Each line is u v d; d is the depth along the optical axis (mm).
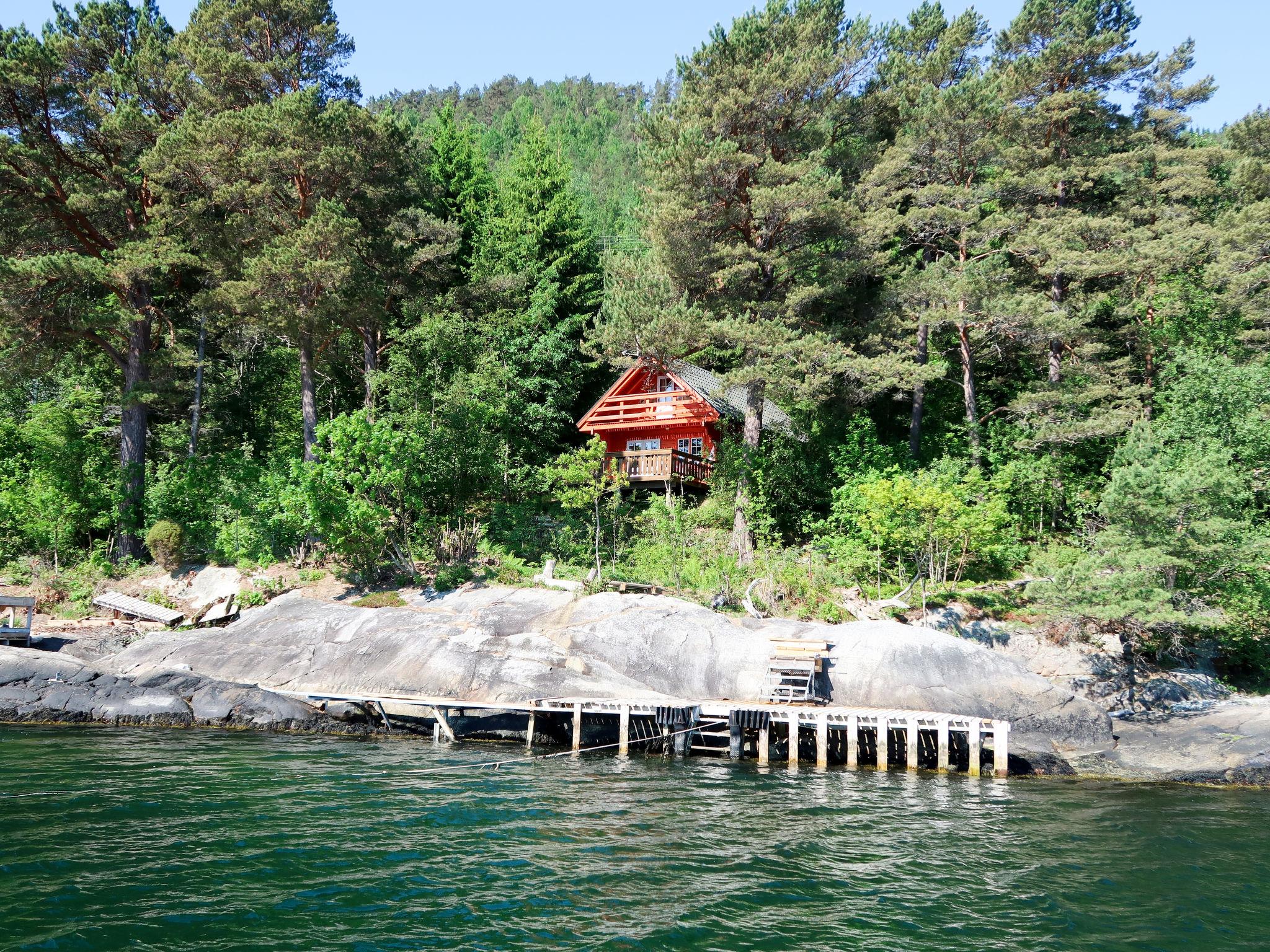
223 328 35406
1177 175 32875
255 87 33000
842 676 21469
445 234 35875
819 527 30641
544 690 21672
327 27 33406
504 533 32281
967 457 32781
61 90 30484
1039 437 29469
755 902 10391
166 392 33781
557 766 18703
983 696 20797
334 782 16219
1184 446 26141
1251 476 25328
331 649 23953
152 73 31984
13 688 22188
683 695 21891
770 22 31109
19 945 8578
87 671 22922
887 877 11438
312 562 30703
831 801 15789
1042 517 30734
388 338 37938
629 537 32781
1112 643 23578
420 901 10164
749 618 24812
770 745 21078
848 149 32156
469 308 39219
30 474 32562
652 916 9867
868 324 32406
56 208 31984
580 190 91188
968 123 31266
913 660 21484
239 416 41875
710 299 31781
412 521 31234
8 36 30781
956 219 31203
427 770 17750
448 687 22078
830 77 30344
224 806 14125
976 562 28516
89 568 30781
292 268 29344
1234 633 22906
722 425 36219
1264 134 36125
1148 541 22000
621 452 38625
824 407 35500
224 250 32312
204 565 31219
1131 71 32562
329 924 9383
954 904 10516
